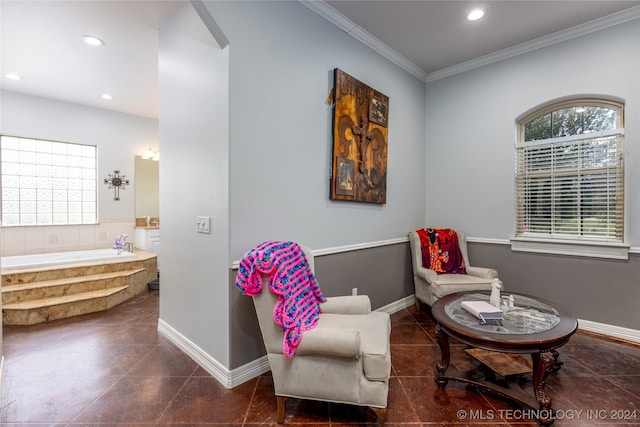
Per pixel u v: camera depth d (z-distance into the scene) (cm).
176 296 265
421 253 354
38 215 451
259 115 216
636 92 274
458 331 179
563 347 263
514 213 342
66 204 473
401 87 363
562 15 279
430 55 350
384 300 341
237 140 203
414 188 389
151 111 512
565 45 308
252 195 213
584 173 305
